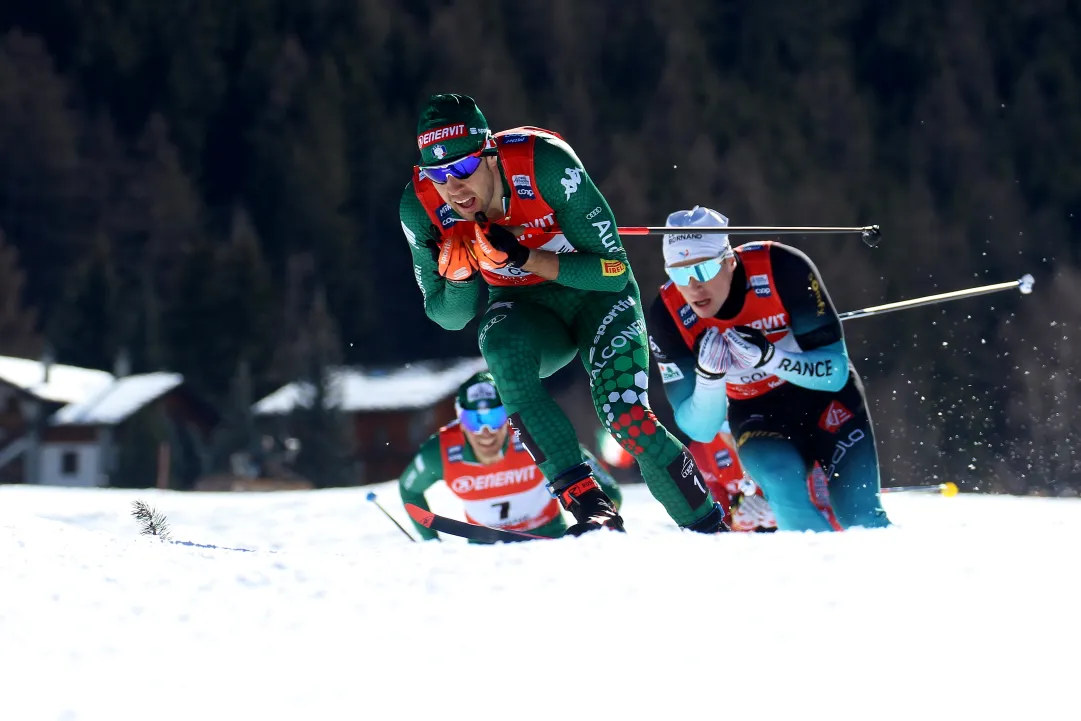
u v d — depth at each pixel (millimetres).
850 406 17562
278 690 7008
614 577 8609
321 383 138000
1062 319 143875
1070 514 17578
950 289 195625
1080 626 7668
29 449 131250
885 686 6891
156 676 7238
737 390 17906
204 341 190125
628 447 12836
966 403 129250
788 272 16469
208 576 9211
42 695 6969
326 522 25953
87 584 8984
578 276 12578
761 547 9375
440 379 143000
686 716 6582
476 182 12320
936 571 8672
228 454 133500
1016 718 6508
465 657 7379
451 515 27156
